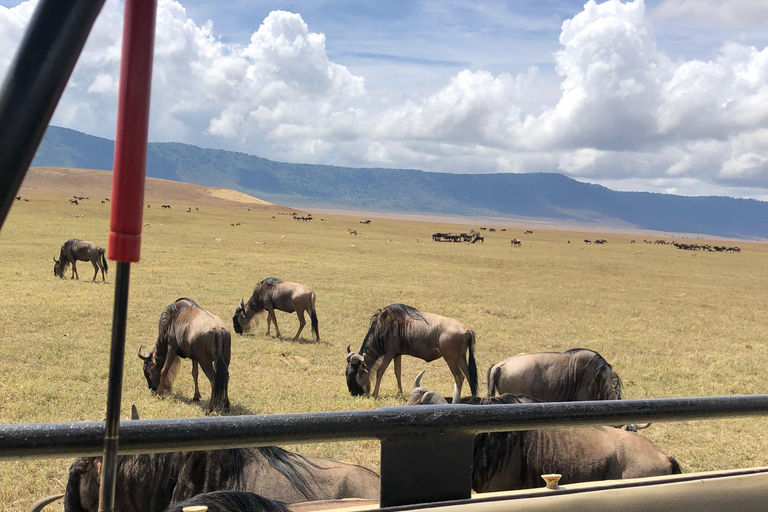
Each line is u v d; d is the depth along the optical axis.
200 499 1.72
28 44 0.68
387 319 10.62
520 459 4.77
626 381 12.01
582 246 85.31
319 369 12.02
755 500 1.77
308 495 3.86
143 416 8.50
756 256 84.25
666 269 47.38
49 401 8.91
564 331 17.44
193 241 45.44
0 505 5.59
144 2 0.83
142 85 0.83
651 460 4.82
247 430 1.37
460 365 10.59
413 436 1.50
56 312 15.72
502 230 150.25
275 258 35.53
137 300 18.22
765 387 11.96
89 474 4.18
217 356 8.96
